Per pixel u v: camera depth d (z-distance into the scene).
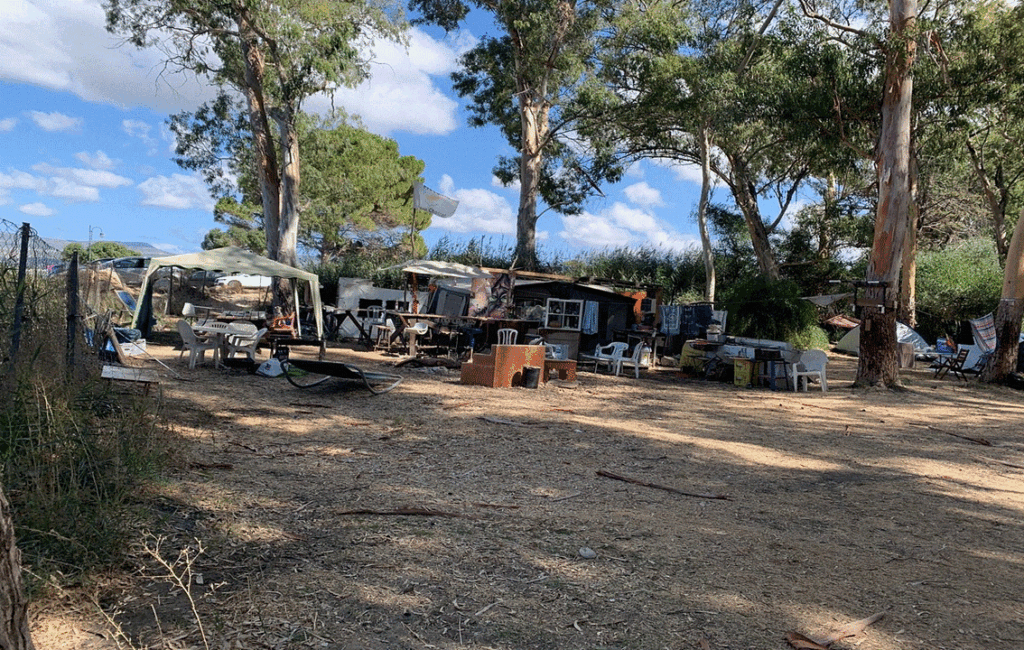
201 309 21.33
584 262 33.22
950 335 31.17
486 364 13.30
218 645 3.20
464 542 4.69
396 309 23.08
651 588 4.11
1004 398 15.50
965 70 18.88
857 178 29.41
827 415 12.05
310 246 46.34
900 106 15.32
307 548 4.42
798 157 30.44
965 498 6.70
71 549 3.81
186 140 23.84
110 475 4.79
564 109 28.78
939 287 31.16
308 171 35.03
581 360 19.52
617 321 21.44
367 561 4.26
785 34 17.70
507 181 33.56
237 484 5.71
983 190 32.44
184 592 3.71
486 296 20.33
